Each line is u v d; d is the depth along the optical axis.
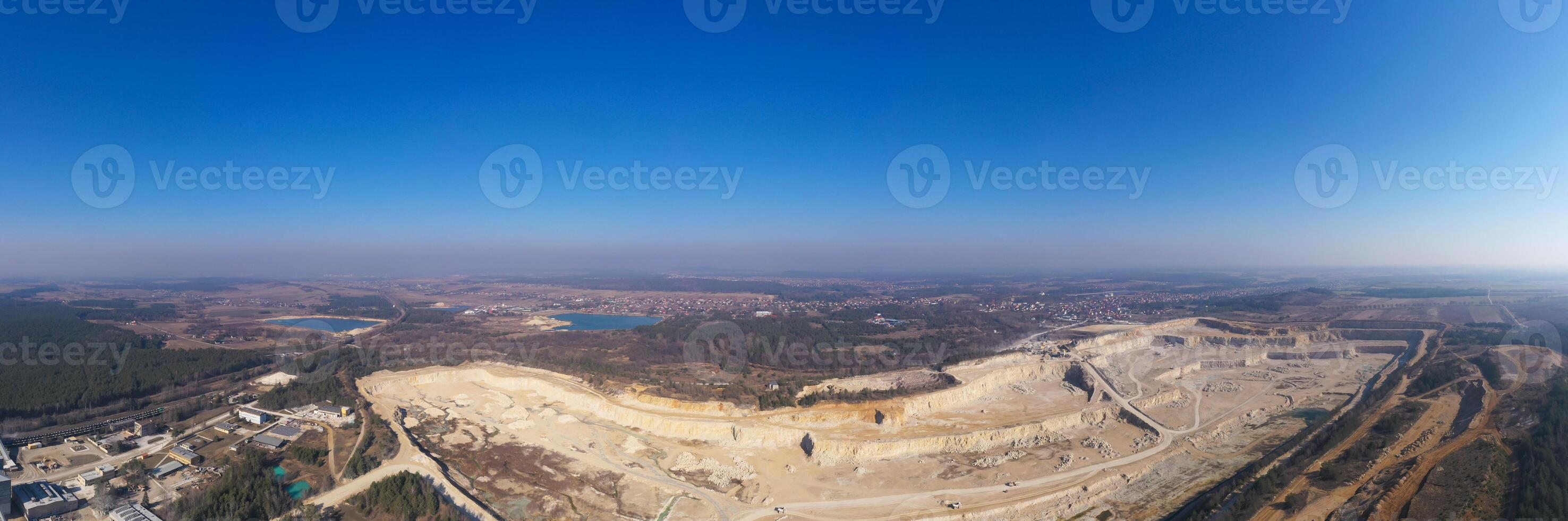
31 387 144.62
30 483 96.69
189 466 105.94
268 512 90.12
